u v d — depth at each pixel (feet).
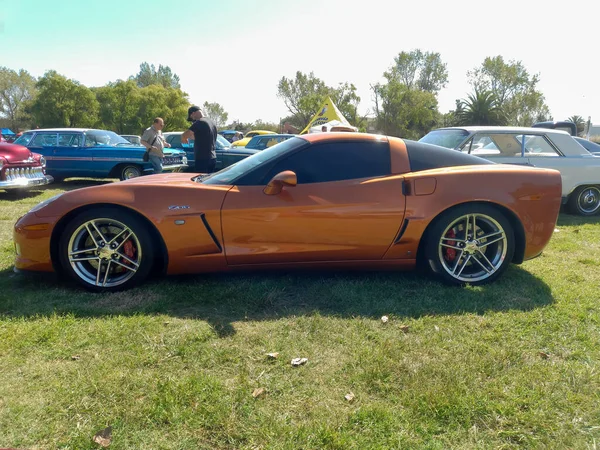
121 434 6.17
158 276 12.30
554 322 9.92
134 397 6.95
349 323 9.75
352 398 7.07
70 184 37.29
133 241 11.28
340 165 11.71
